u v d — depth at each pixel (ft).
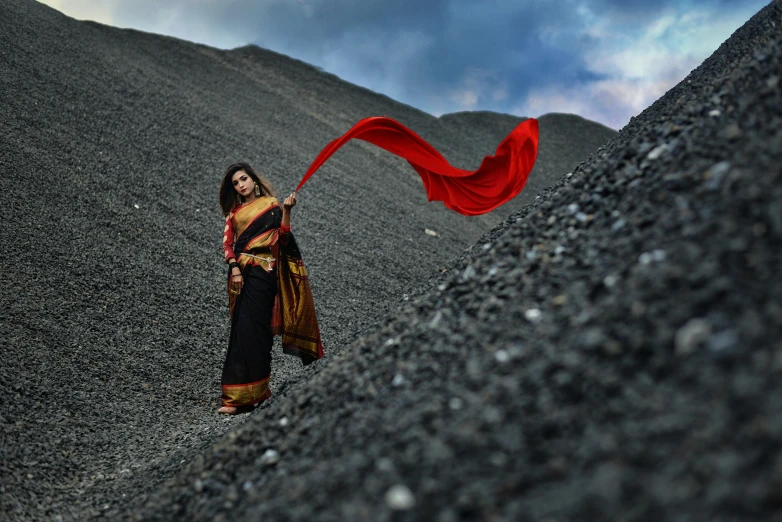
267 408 12.20
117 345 18.63
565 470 5.09
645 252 7.10
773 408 4.46
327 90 92.12
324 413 8.90
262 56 97.50
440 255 40.88
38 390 14.97
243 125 53.62
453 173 16.42
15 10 52.65
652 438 4.90
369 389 8.47
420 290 13.33
